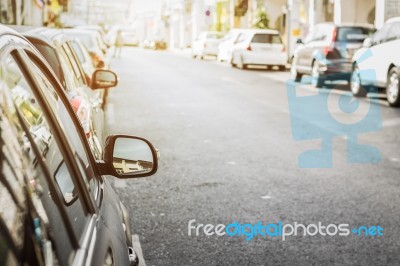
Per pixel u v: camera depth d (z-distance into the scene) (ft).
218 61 115.65
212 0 176.86
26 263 4.12
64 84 16.92
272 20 126.72
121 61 115.75
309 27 101.14
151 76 75.97
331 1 98.68
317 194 19.88
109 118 37.37
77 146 7.24
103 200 7.48
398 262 14.08
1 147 4.38
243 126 34.68
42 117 5.94
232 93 54.54
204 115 39.42
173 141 29.58
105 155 8.47
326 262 14.03
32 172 4.84
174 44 239.50
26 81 5.85
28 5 66.59
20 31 17.60
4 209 4.13
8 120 4.71
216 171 23.11
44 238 4.55
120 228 7.25
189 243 15.19
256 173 22.84
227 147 28.12
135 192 19.94
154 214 17.53
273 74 80.48
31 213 4.48
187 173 22.71
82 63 29.19
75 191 6.11
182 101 47.78
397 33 44.68
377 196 19.72
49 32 20.66
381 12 74.49
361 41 57.31
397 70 43.88
